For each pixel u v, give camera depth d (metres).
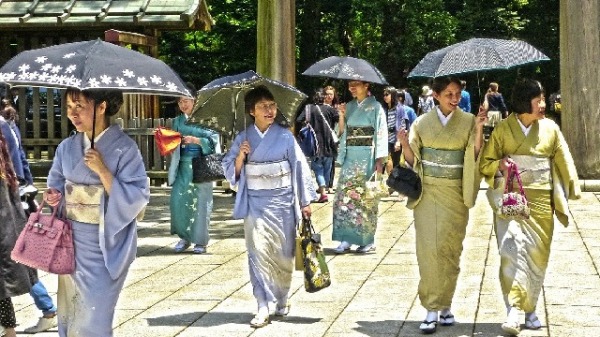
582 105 14.04
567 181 5.89
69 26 15.59
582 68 14.02
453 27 28.42
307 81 29.00
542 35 30.66
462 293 7.23
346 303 6.93
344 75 8.98
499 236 5.94
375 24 29.09
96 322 4.58
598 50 13.98
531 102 5.77
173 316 6.56
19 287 5.15
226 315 6.59
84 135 4.64
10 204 5.18
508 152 5.88
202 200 9.27
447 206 6.04
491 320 6.34
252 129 6.38
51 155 16.30
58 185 4.67
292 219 6.35
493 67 5.84
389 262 8.67
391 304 6.88
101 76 4.27
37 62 4.36
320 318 6.47
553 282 7.52
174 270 8.38
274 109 6.35
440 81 5.99
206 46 27.61
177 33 26.30
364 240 9.16
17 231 5.17
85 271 4.57
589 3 13.96
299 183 6.34
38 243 4.54
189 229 9.29
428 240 6.05
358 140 9.18
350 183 9.18
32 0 16.02
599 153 14.03
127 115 15.39
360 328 6.16
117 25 15.54
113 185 4.50
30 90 16.45
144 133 15.35
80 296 4.59
